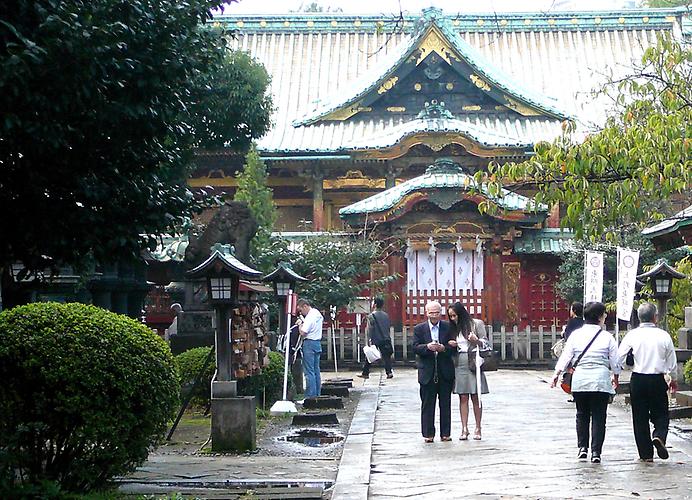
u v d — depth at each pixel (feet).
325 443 52.01
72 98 29.60
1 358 33.04
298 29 178.70
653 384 44.01
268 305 87.20
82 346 33.47
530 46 175.01
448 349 51.98
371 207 124.36
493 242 124.47
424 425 51.96
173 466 43.86
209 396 62.85
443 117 137.90
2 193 32.68
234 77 84.12
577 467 43.14
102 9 30.37
